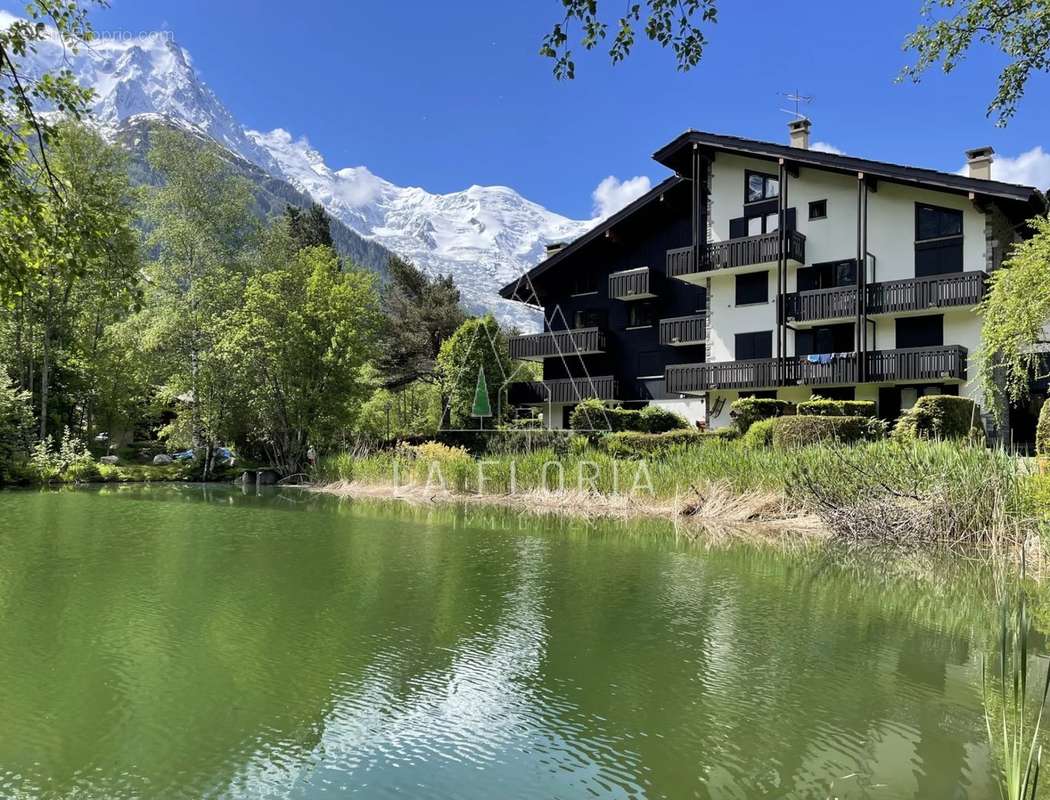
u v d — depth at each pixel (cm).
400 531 1153
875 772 341
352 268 4650
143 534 1080
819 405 1870
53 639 534
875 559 932
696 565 873
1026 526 927
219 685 445
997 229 2111
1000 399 1780
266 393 2303
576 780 332
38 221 646
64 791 315
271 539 1045
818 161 2242
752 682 461
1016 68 870
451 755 355
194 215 3066
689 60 564
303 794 315
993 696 438
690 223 2720
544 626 588
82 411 2756
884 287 2162
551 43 552
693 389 2472
